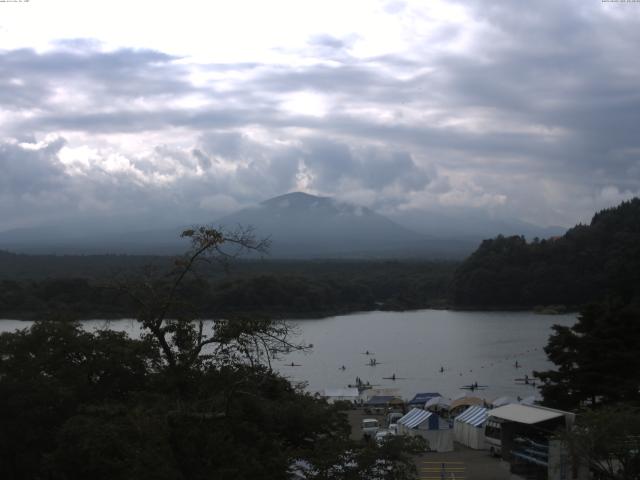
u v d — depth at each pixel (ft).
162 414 96.84
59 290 508.12
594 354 190.60
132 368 135.74
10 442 122.83
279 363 436.76
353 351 491.31
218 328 104.94
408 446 101.09
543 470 145.79
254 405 104.83
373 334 595.06
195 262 104.73
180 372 104.27
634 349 191.01
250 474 93.97
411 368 415.03
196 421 95.71
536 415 156.04
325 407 138.41
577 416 151.12
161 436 91.56
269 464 98.37
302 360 451.53
